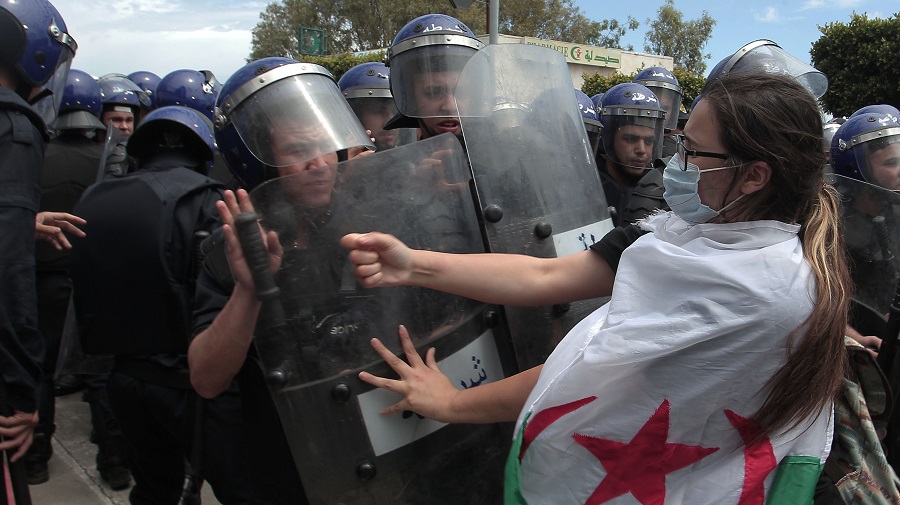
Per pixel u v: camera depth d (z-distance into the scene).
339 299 1.47
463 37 1.98
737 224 1.17
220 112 1.68
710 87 1.23
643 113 3.20
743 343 1.09
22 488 1.90
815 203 1.18
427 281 1.44
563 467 1.24
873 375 1.31
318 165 1.53
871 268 1.94
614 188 3.31
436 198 1.58
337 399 1.46
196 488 1.97
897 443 1.87
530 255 1.71
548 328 1.69
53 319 3.36
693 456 1.18
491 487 1.65
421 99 1.99
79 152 3.68
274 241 1.40
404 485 1.54
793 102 1.14
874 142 2.65
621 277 1.20
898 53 15.58
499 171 1.70
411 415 1.53
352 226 1.48
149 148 2.34
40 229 2.50
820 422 1.20
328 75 1.68
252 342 1.60
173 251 2.04
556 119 1.83
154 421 2.19
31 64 2.11
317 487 1.49
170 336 2.04
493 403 1.43
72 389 3.52
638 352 1.12
